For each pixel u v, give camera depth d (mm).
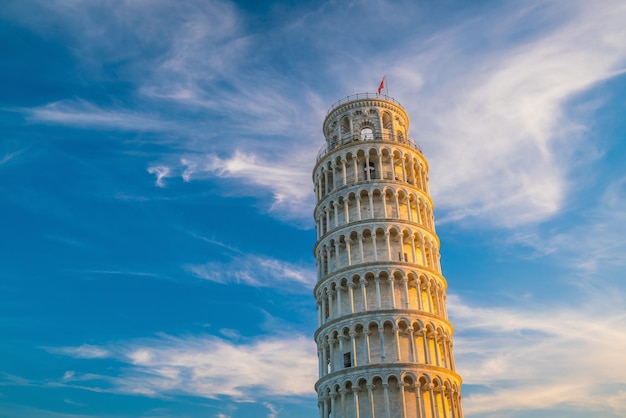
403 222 81125
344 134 92125
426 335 74438
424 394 70875
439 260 84938
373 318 73875
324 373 76188
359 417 69312
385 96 94375
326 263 83250
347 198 83750
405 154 88188
